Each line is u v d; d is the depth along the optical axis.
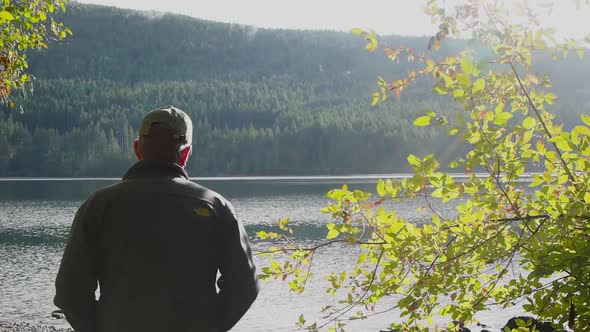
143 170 2.39
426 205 3.51
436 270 3.31
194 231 2.30
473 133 3.09
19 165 137.38
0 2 7.72
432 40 3.29
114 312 2.25
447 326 3.61
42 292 17.33
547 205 3.26
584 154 3.03
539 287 3.32
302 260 3.68
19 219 42.38
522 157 3.30
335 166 138.00
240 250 2.38
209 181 110.62
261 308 14.60
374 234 3.42
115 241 2.28
